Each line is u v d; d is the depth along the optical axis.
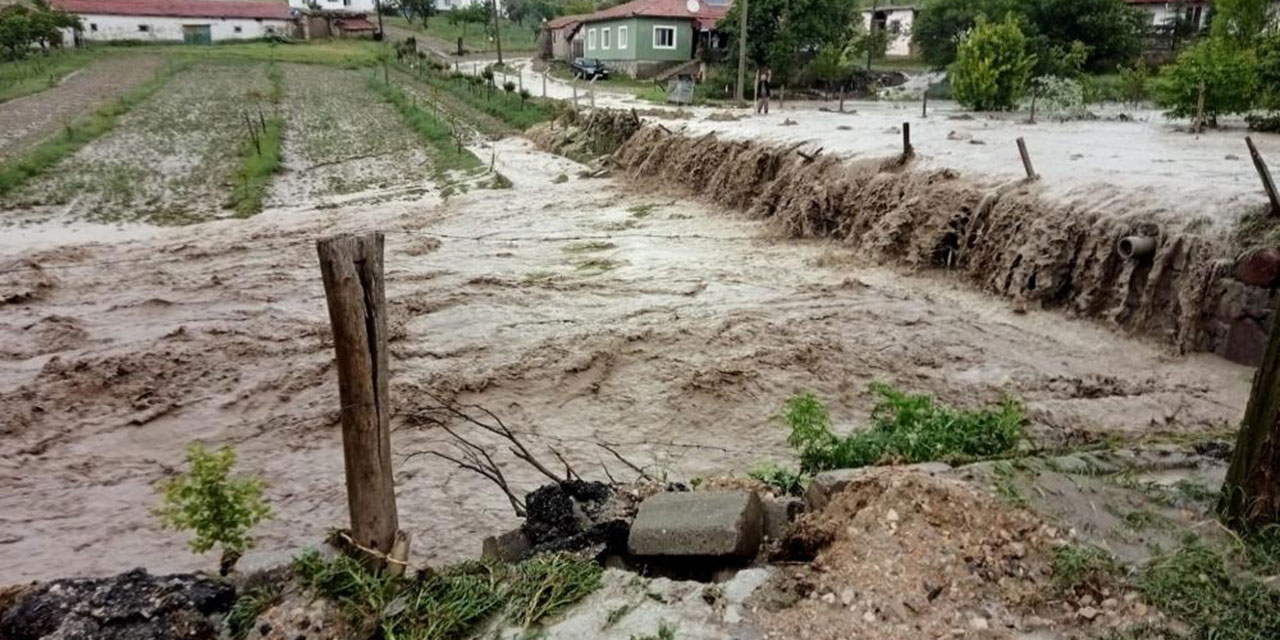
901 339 10.04
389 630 3.83
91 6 62.28
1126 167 13.11
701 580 4.31
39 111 32.19
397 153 26.53
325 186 21.77
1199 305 9.29
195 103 36.16
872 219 14.12
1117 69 34.97
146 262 14.21
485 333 10.52
